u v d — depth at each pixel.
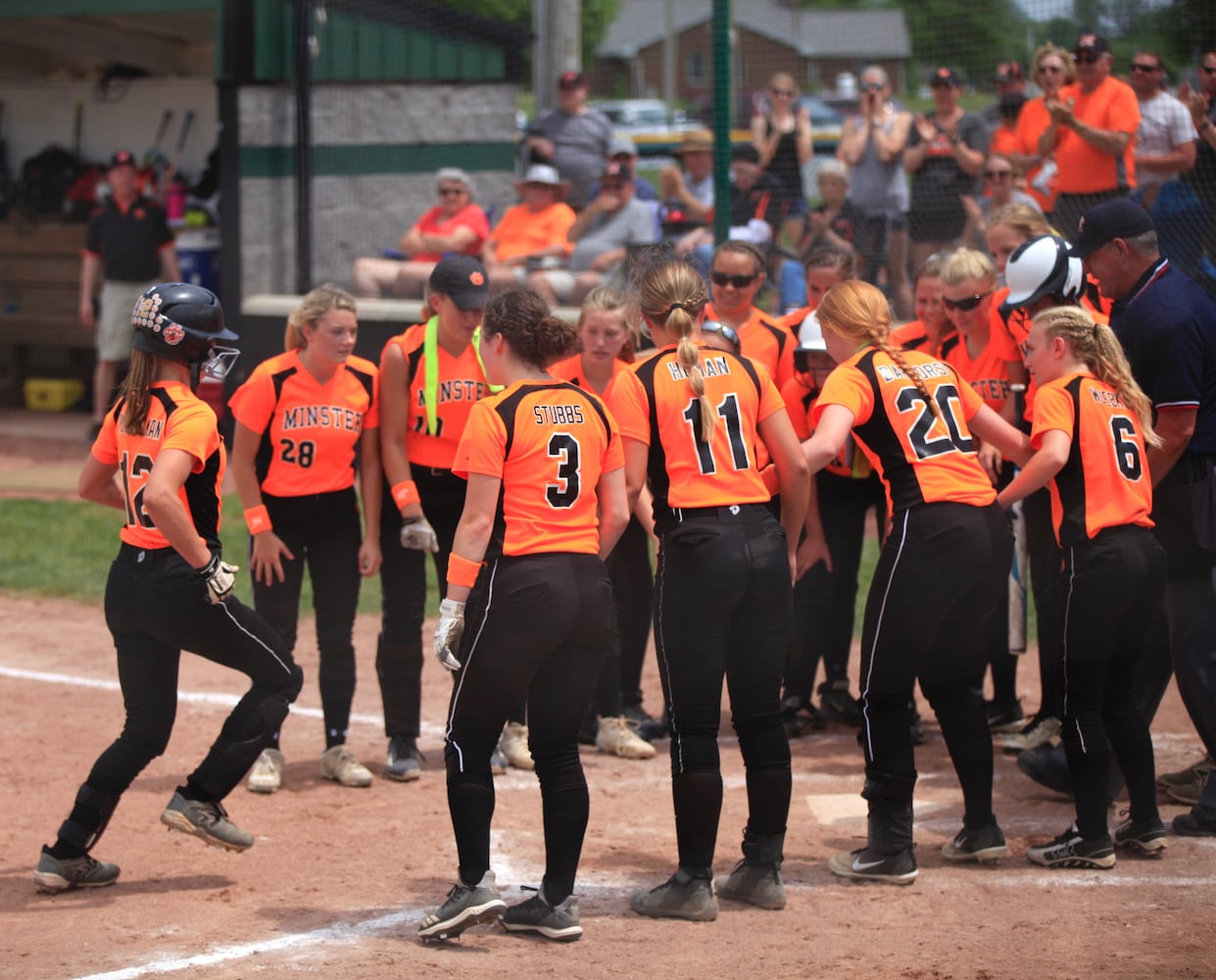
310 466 22.31
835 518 25.06
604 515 16.64
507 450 15.98
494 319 16.39
